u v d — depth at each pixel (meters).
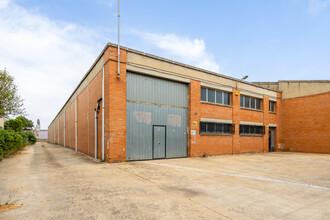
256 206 4.69
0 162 10.87
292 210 4.49
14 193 5.25
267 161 12.67
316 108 18.86
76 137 20.11
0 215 3.86
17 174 7.59
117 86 10.66
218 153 15.34
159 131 12.42
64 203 4.58
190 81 13.98
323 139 18.23
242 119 17.45
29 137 35.16
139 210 4.27
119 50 10.82
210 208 4.50
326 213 4.34
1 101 18.86
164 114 12.74
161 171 8.46
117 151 10.45
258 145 18.72
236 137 16.77
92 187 5.91
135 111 11.47
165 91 12.92
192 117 13.87
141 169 8.78
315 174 8.58
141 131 11.62
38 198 4.89
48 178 6.96
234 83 17.03
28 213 3.98
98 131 12.34
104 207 4.39
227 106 16.36
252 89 18.58
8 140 13.05
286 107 21.06
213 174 8.16
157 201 4.85
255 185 6.56
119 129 10.56
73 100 23.12
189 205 4.64
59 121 36.84
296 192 5.87
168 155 12.73
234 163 11.48
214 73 15.50
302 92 19.97
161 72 12.51
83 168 8.89
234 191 5.83
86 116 15.95
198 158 13.38
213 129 15.37
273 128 20.81
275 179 7.50
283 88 21.39
